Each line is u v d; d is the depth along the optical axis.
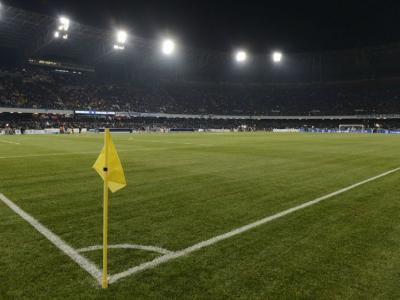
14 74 61.81
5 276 3.56
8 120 58.34
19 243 4.50
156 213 5.95
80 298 3.14
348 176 9.88
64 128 53.66
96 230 5.04
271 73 90.88
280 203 6.68
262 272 3.69
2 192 7.55
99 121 67.31
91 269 3.75
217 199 6.99
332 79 88.19
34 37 56.50
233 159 14.10
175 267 3.81
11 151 17.73
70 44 61.62
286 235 4.86
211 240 4.65
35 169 11.03
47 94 61.78
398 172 10.70
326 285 3.42
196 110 79.81
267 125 83.25
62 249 4.30
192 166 11.86
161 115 72.56
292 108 84.38
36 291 3.27
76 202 6.67
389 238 4.76
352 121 80.00
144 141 27.97
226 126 80.31
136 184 8.52
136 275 3.61
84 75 72.62
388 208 6.36
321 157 15.08
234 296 3.20
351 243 4.56
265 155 15.86
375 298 3.18
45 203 6.59
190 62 81.06
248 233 4.94
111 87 73.56
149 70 81.88
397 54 74.62
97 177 9.50
